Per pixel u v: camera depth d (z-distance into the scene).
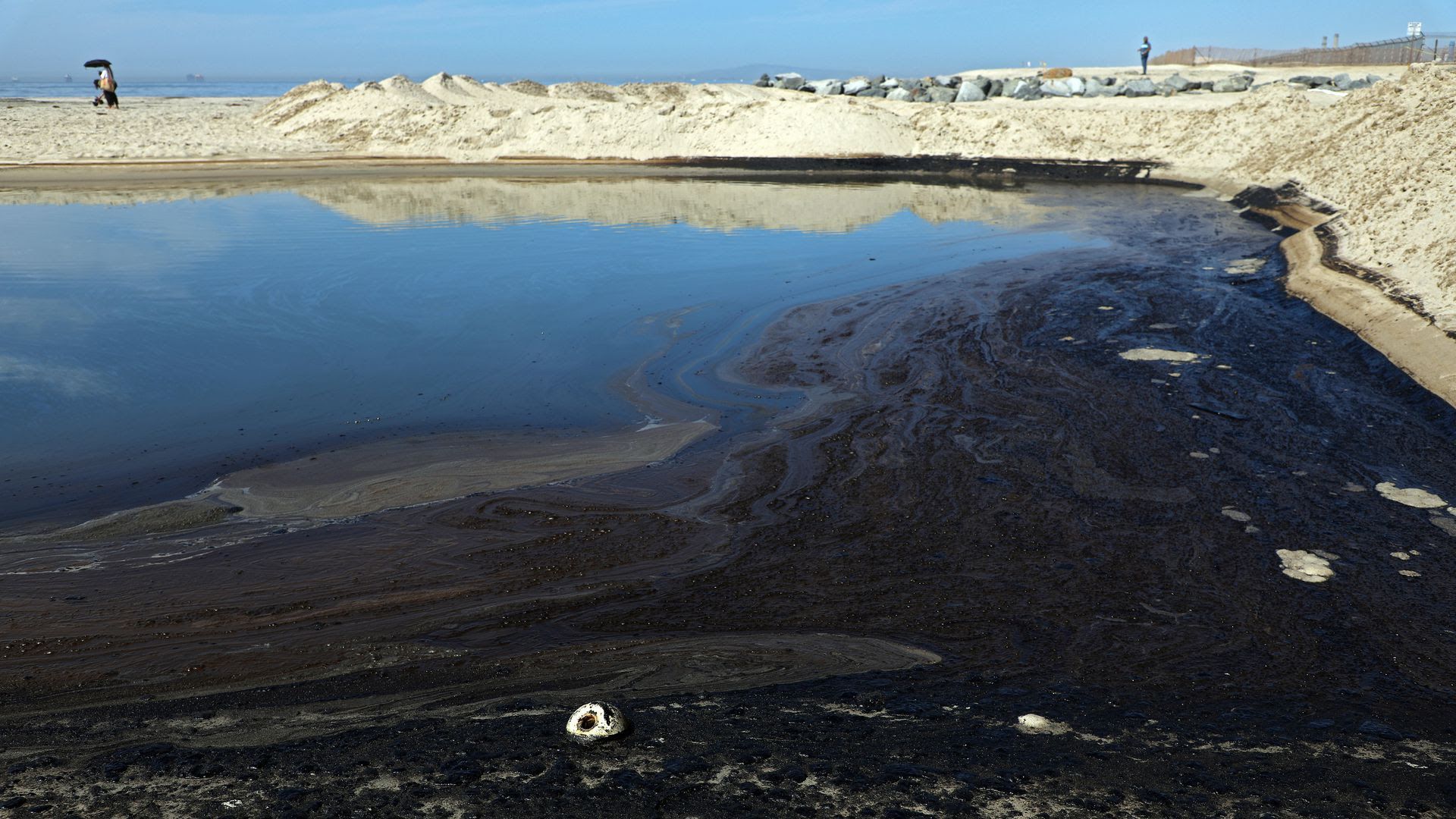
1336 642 5.90
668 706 4.64
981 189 31.05
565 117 39.62
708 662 5.60
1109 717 4.66
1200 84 44.84
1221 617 6.23
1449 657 5.75
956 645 5.86
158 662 5.71
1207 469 8.80
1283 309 14.91
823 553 7.27
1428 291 12.81
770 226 23.08
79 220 23.34
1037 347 12.79
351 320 14.39
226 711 4.91
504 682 5.32
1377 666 5.62
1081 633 6.00
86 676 5.57
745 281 17.00
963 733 4.29
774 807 3.39
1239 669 5.54
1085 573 6.86
